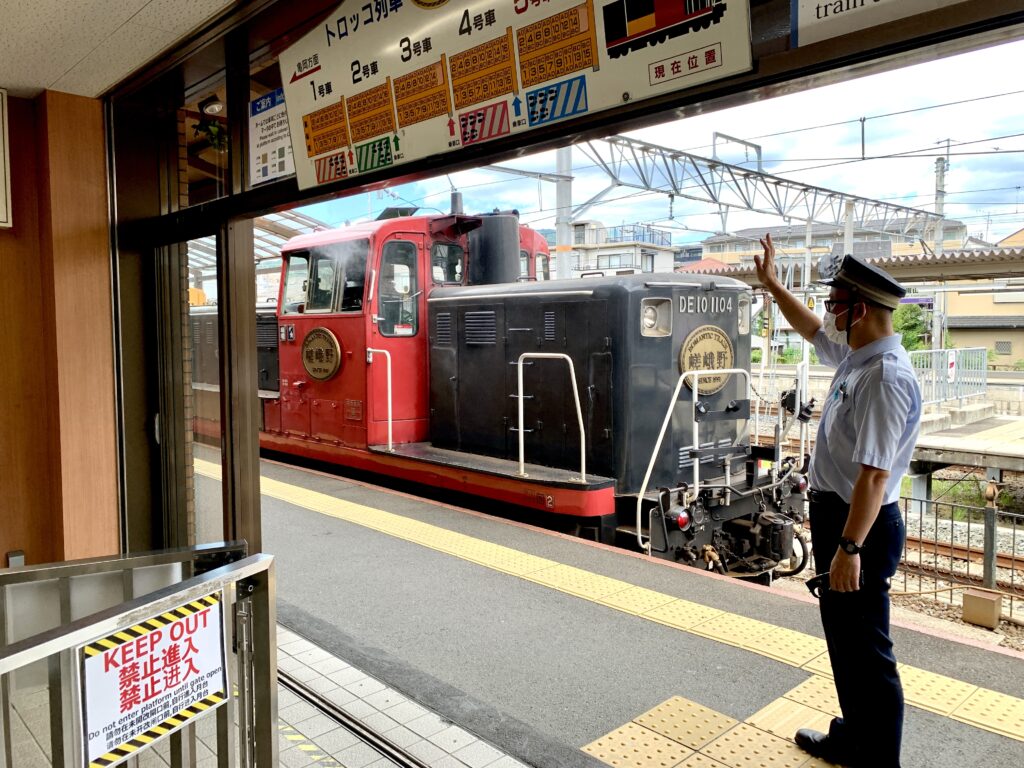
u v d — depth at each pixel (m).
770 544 5.36
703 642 3.55
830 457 2.41
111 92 3.27
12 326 3.32
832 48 1.37
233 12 2.50
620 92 1.71
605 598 4.12
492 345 6.42
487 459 6.37
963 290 11.59
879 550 2.30
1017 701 2.90
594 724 2.84
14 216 3.30
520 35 1.88
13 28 2.55
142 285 3.50
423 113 2.19
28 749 2.13
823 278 2.48
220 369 3.03
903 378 2.21
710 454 5.81
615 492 5.42
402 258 7.08
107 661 1.43
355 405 7.17
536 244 7.95
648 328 5.48
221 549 2.09
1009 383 14.86
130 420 3.48
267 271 9.41
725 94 1.55
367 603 4.09
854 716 2.37
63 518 3.34
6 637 1.94
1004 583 6.04
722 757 2.60
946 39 1.24
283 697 3.05
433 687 3.10
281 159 2.85
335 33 2.39
